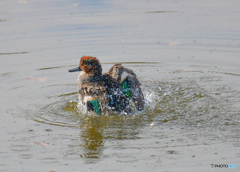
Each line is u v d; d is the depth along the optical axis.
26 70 13.13
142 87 11.53
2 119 9.28
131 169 6.80
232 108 9.55
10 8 21.30
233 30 16.23
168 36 16.02
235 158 7.02
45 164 7.09
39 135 8.33
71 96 11.05
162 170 6.72
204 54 14.02
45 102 10.57
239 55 13.69
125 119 9.22
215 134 8.07
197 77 12.12
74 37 16.38
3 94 11.09
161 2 21.91
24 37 16.50
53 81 12.26
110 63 13.59
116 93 9.69
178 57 13.92
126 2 22.14
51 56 14.45
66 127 8.80
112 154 7.37
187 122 8.84
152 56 14.14
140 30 16.88
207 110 9.52
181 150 7.39
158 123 8.88
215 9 19.61
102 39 16.02
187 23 17.48
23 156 7.42
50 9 20.92
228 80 11.66
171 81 11.95
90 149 7.62
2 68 13.32
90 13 19.89
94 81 10.13
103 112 9.49
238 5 20.17
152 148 7.52
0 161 7.23
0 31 17.28
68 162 7.15
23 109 10.00
